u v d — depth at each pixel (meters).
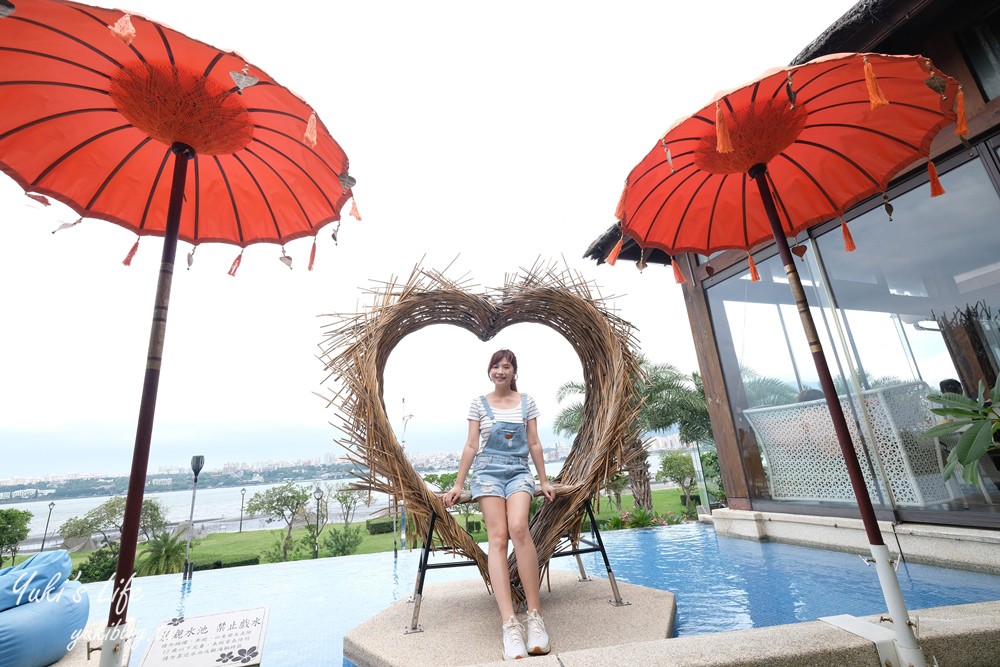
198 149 1.76
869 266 4.04
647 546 5.10
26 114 1.80
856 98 1.94
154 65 1.59
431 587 3.48
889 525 3.69
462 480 2.62
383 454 2.46
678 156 2.18
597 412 3.14
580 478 2.88
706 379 5.79
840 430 1.76
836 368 4.30
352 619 3.31
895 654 1.62
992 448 3.18
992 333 3.26
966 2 3.46
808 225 2.52
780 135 1.93
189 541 5.32
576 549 2.84
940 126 1.95
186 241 2.44
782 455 4.83
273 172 2.29
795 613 2.59
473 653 2.18
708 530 5.89
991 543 3.08
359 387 2.52
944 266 3.53
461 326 3.40
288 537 24.70
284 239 2.57
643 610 2.60
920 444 3.64
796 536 4.52
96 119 1.91
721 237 2.72
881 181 2.23
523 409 2.77
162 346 1.50
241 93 1.71
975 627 1.69
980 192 3.36
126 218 2.23
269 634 3.00
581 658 1.61
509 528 2.42
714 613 2.70
